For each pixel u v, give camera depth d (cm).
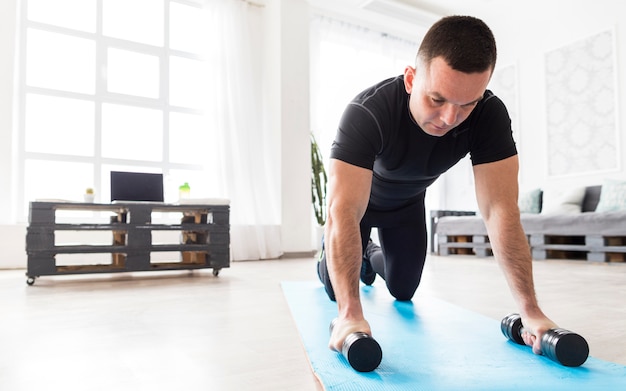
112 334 134
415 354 108
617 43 500
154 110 474
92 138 440
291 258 487
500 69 618
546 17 566
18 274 329
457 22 96
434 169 138
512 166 121
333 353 109
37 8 425
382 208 175
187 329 141
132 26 471
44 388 88
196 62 500
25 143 412
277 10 506
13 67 395
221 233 312
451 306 178
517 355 107
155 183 348
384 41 616
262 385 90
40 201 267
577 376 91
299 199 503
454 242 554
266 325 147
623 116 493
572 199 500
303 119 510
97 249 282
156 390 87
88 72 444
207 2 484
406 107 121
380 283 255
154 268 295
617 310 172
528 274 115
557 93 554
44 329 142
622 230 401
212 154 471
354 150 114
